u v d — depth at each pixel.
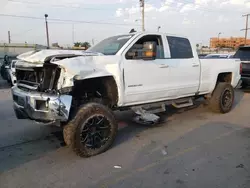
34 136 4.55
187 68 5.21
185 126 5.14
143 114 4.57
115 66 3.95
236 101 8.02
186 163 3.39
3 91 10.54
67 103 3.31
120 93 4.04
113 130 3.85
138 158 3.58
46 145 4.12
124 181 2.94
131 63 4.18
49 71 3.49
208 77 5.84
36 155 3.72
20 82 4.04
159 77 4.66
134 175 3.08
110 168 3.28
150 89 4.53
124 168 3.27
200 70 5.57
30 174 3.14
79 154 3.54
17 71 4.09
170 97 5.07
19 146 4.07
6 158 3.62
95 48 4.76
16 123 5.37
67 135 3.51
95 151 3.66
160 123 5.38
